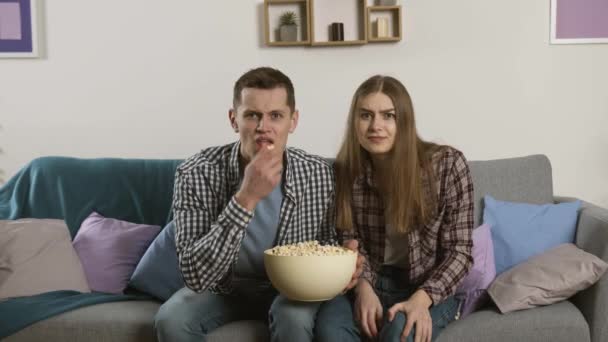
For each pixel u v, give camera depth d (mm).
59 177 2277
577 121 2865
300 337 1459
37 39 2791
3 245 1990
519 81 2850
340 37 2764
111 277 2037
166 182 2260
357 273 1604
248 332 1581
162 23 2820
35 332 1703
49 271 1968
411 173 1622
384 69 2834
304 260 1424
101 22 2811
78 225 2227
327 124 2854
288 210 1688
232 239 1478
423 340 1461
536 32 2834
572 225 1970
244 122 1558
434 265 1703
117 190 2266
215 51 2832
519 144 2873
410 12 2818
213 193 1670
